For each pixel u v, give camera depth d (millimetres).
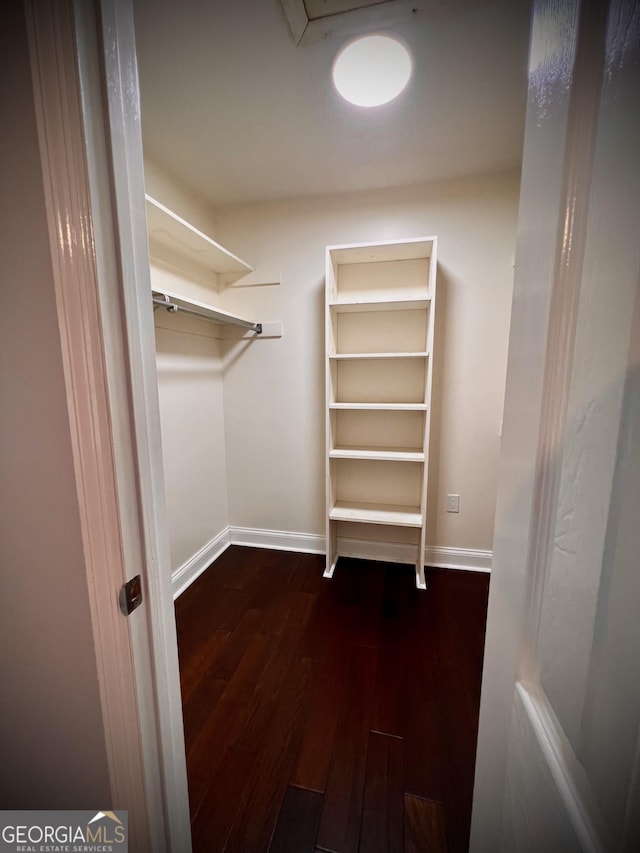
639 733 280
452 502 2074
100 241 449
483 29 1008
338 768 1009
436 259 1727
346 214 1952
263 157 1603
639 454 290
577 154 340
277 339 2146
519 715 469
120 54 454
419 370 1997
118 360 482
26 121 431
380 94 1251
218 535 2273
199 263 1953
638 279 288
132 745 560
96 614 525
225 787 964
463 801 927
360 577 2021
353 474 2172
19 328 487
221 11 954
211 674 1352
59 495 515
